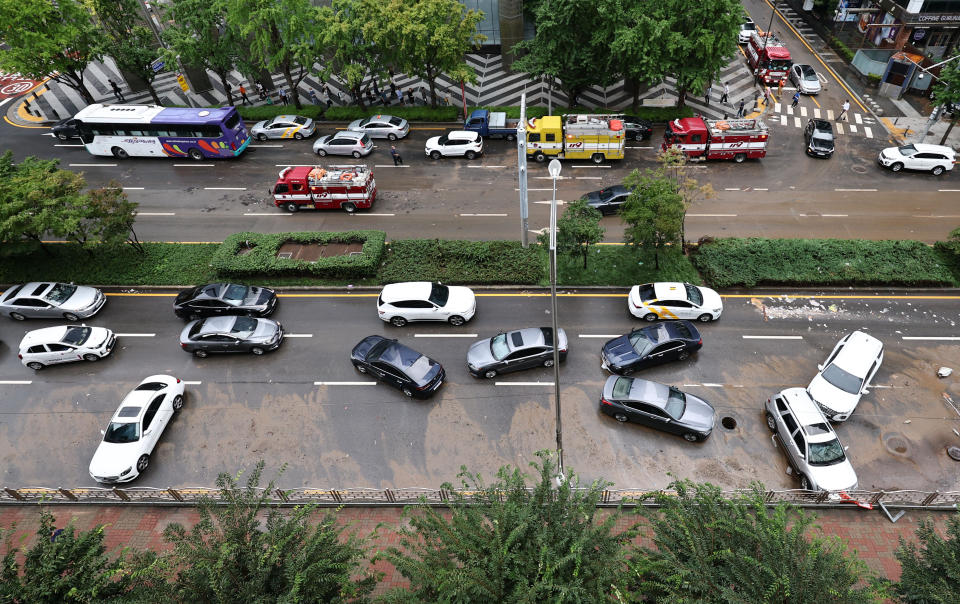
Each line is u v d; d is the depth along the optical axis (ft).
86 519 54.75
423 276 81.25
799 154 107.96
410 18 106.73
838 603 31.81
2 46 144.87
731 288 79.56
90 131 108.78
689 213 94.17
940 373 65.87
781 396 60.75
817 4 159.33
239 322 72.28
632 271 82.23
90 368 71.82
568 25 105.29
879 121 116.88
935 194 96.02
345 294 81.15
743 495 40.86
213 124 106.32
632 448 60.70
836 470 54.65
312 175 94.53
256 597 33.45
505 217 95.25
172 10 113.19
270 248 84.94
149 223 95.71
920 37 133.49
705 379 67.41
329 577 34.71
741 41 144.15
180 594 34.45
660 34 99.60
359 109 124.06
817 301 76.89
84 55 114.42
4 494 56.70
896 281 77.15
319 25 111.55
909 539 50.06
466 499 54.24
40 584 35.29
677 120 105.91
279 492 53.67
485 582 32.40
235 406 66.54
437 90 134.00
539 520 36.99
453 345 73.20
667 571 34.86
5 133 121.60
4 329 77.66
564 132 104.32
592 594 33.17
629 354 67.72
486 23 143.13
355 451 61.57
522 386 67.62
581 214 76.79
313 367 71.00
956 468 57.57
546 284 81.15
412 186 103.86
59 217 76.38
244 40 118.93
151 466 60.90
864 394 64.69
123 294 82.38
